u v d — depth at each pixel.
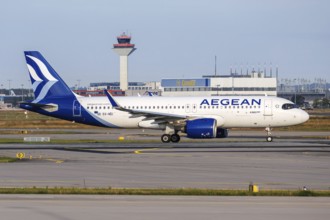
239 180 105.56
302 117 197.38
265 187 97.00
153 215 70.88
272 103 198.38
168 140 195.38
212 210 74.12
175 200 82.00
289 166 125.12
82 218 69.12
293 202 80.19
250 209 74.75
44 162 134.50
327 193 87.75
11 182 103.12
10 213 72.00
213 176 110.88
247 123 199.62
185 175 112.38
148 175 112.56
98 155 149.38
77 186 98.25
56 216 70.19
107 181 104.62
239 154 149.38
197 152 155.38
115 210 73.94
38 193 88.00
